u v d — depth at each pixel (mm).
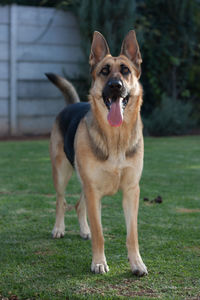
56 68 11758
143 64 12047
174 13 12195
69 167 4059
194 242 3680
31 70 11477
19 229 4117
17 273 3070
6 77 11273
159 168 7090
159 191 5551
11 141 10586
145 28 11742
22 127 11539
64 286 2828
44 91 11695
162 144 9922
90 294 2691
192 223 4227
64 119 4152
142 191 5543
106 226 4156
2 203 4988
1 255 3441
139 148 3268
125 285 2844
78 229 4219
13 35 11133
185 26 12617
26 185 5926
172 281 2891
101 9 10969
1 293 2736
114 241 3750
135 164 3225
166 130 11797
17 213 4629
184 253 3416
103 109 3201
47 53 11602
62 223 4008
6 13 11102
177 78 12812
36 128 11711
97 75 3381
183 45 12734
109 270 3115
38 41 11461
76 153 3367
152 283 2863
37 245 3697
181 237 3809
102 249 3186
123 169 3195
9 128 11461
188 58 12828
